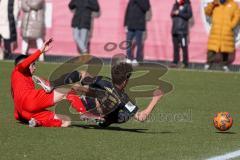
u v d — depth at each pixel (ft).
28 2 211.82
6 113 115.75
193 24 205.16
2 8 215.31
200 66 206.18
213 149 87.81
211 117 117.91
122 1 209.67
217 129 101.71
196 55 206.18
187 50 205.16
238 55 203.82
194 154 84.43
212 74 192.54
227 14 200.13
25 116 101.65
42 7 213.66
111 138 93.45
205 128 105.29
